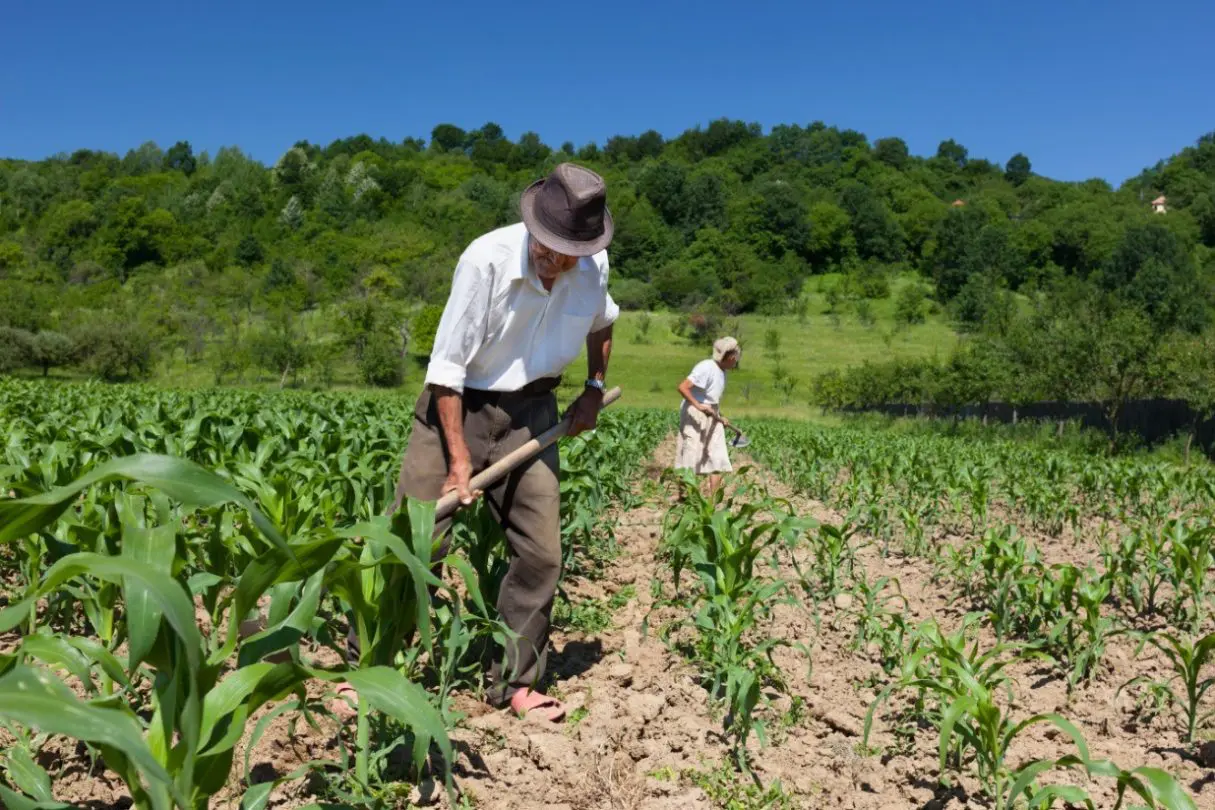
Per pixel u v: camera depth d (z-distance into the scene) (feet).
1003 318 124.57
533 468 12.30
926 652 11.36
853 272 473.67
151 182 607.78
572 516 19.17
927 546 25.16
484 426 12.22
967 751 11.80
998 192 596.70
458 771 10.50
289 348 243.40
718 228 519.19
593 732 11.81
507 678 12.43
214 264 455.63
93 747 9.42
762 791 10.77
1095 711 13.57
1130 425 104.37
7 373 221.25
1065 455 45.57
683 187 534.37
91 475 5.79
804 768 11.45
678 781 10.90
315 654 13.98
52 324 266.36
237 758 10.20
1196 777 11.23
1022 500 34.22
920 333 367.86
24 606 5.57
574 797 10.19
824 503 35.68
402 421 35.70
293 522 13.85
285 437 24.82
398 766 10.37
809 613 18.44
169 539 6.42
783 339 347.56
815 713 13.09
